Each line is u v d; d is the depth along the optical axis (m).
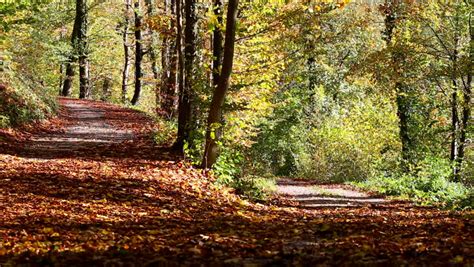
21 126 19.69
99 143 18.47
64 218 8.15
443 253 5.92
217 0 16.44
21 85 22.70
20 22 23.05
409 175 22.39
